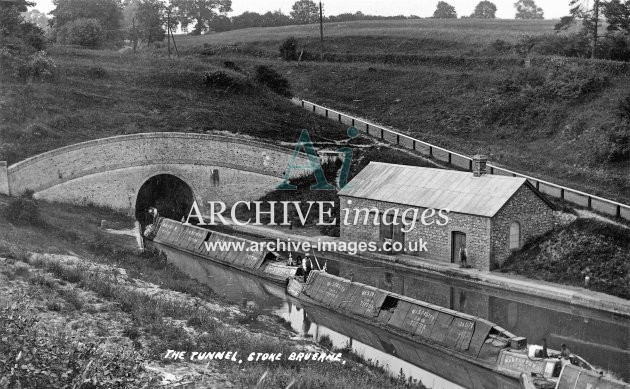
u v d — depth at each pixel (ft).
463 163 200.75
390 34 353.51
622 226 144.56
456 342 107.45
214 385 72.08
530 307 128.88
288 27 419.33
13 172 179.63
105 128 211.41
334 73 298.56
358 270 157.48
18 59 238.07
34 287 94.53
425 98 262.47
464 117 240.32
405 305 118.32
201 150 207.62
